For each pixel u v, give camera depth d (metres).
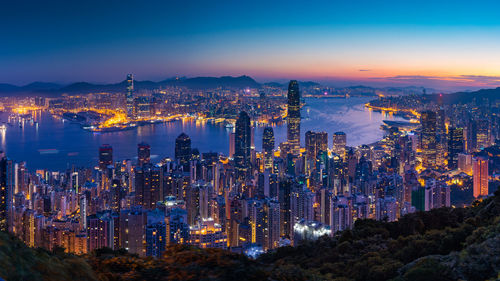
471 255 12.78
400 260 16.00
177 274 10.07
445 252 15.74
